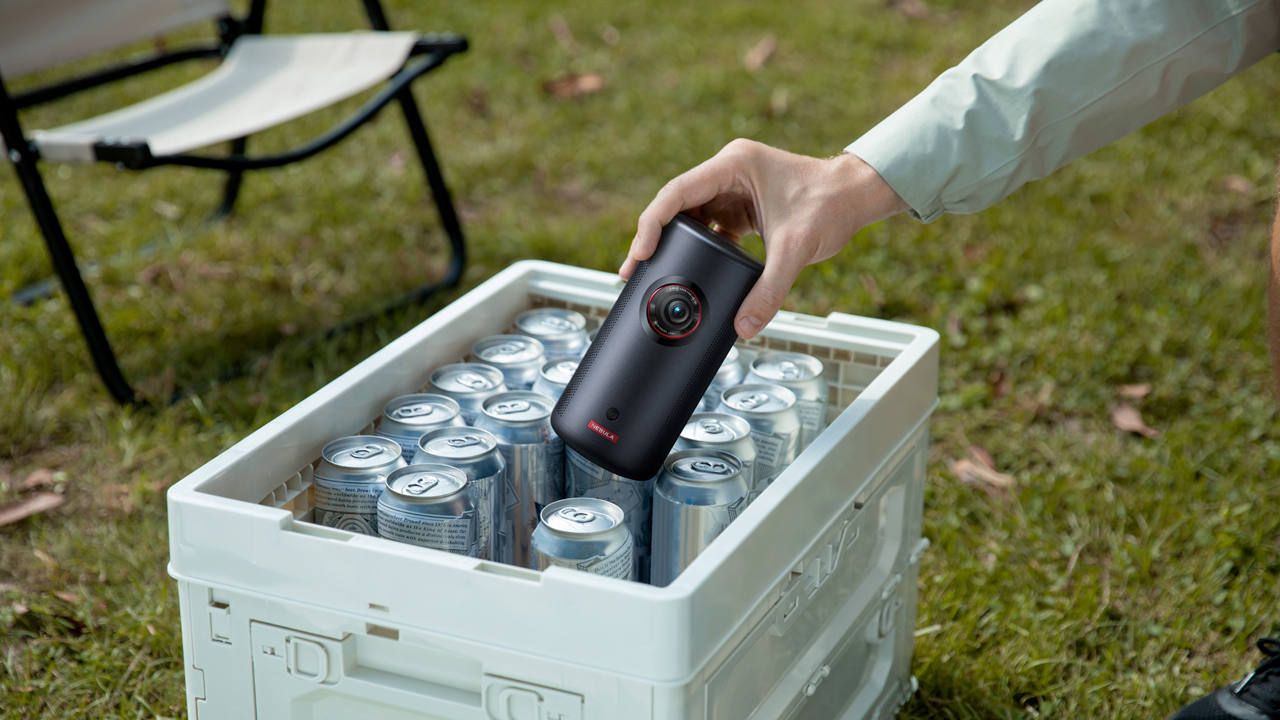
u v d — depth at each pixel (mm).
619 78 3150
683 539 876
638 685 708
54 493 1534
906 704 1169
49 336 1885
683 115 2904
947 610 1300
